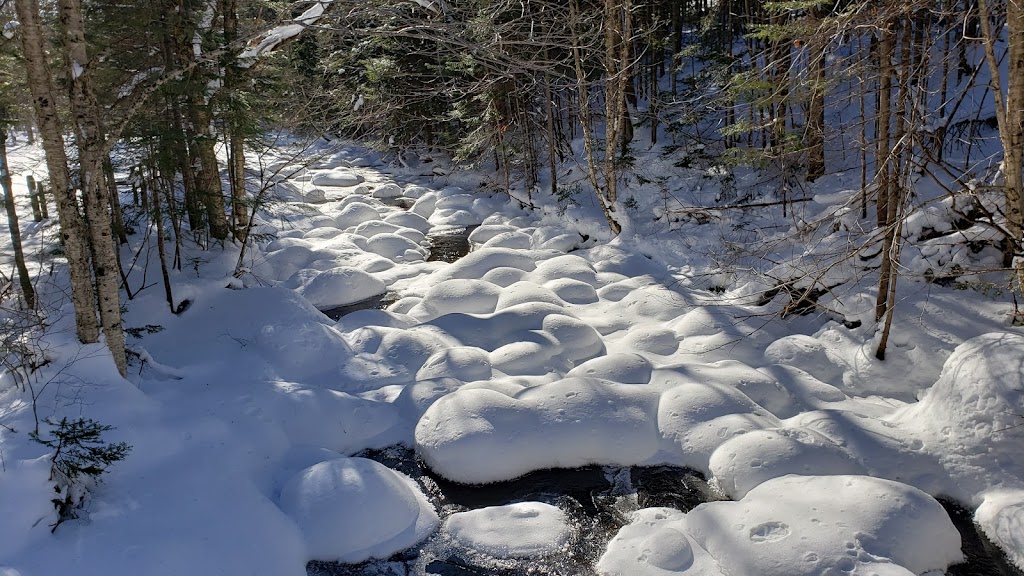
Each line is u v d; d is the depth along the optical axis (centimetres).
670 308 1055
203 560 512
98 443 602
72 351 696
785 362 850
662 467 686
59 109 1034
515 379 820
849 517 525
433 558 569
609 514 621
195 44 1073
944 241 892
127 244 1248
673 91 1920
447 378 824
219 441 671
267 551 538
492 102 1727
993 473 601
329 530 574
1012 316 782
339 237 1572
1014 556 534
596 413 723
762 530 529
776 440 647
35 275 1141
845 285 947
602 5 1445
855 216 1125
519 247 1505
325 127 1631
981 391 634
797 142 1117
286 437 725
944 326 810
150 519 548
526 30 1404
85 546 507
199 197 1226
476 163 2050
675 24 2016
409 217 1797
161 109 1061
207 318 1046
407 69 1858
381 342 946
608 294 1158
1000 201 864
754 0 1891
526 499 650
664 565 528
